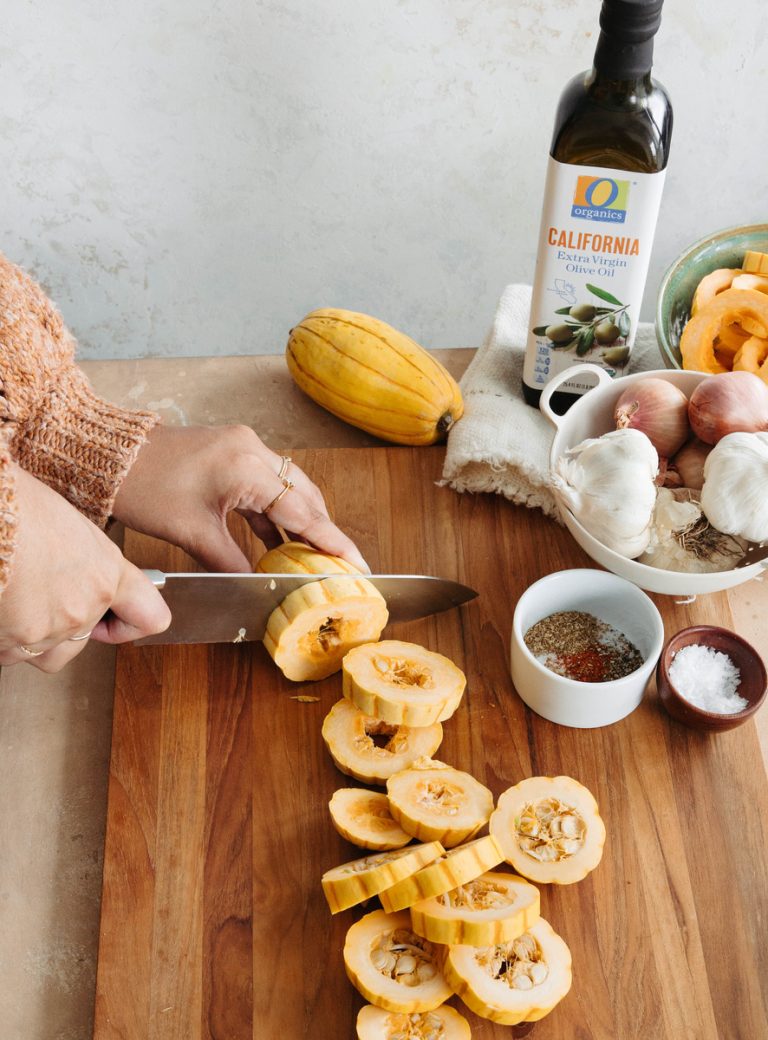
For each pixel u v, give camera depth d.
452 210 1.42
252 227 1.43
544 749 0.89
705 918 0.79
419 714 0.84
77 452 0.91
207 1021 0.75
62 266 1.46
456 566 1.02
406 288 1.52
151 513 0.94
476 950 0.74
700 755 0.88
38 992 0.80
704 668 0.89
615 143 0.90
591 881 0.81
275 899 0.81
